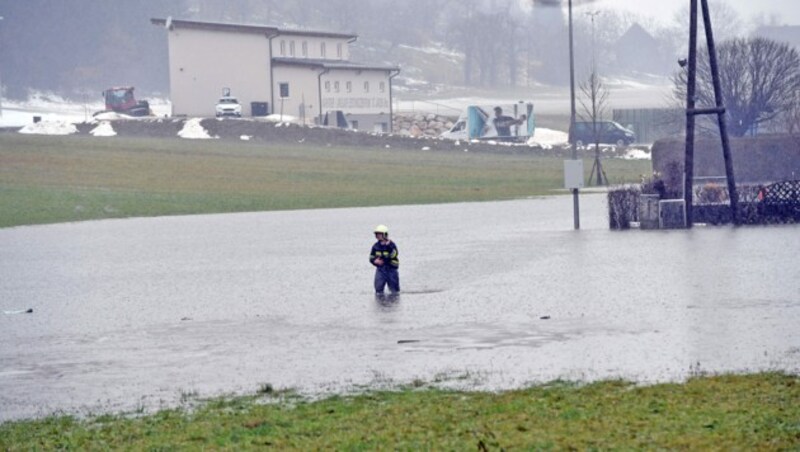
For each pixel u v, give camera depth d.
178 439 32.56
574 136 121.69
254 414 35.50
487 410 34.28
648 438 29.83
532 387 37.97
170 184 183.75
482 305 60.81
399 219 133.38
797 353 42.72
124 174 193.00
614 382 37.97
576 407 34.09
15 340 55.28
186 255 97.81
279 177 195.75
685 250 86.25
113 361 48.19
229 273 82.88
